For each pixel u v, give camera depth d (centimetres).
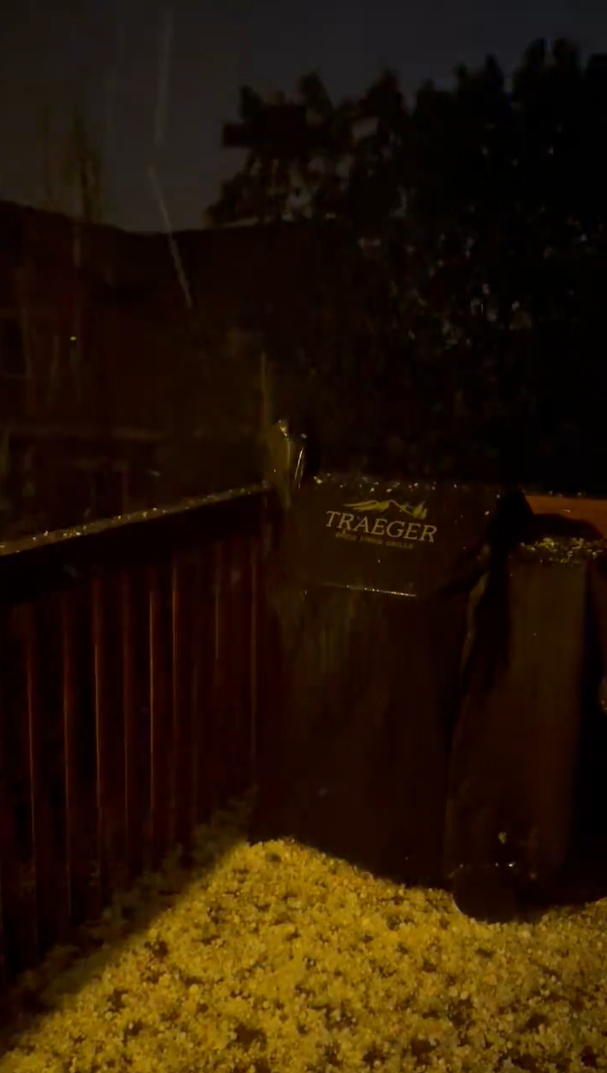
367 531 224
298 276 395
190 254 423
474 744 217
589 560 208
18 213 422
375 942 207
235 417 416
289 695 234
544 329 365
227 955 203
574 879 224
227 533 251
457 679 215
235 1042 178
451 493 225
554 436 372
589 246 354
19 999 186
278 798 242
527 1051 176
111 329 444
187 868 236
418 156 361
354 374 391
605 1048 177
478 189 359
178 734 239
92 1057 173
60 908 203
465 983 195
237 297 412
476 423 378
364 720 222
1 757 178
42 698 189
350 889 226
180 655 236
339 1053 176
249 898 223
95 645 203
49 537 186
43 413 441
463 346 375
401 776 221
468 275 369
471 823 219
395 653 215
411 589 212
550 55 336
